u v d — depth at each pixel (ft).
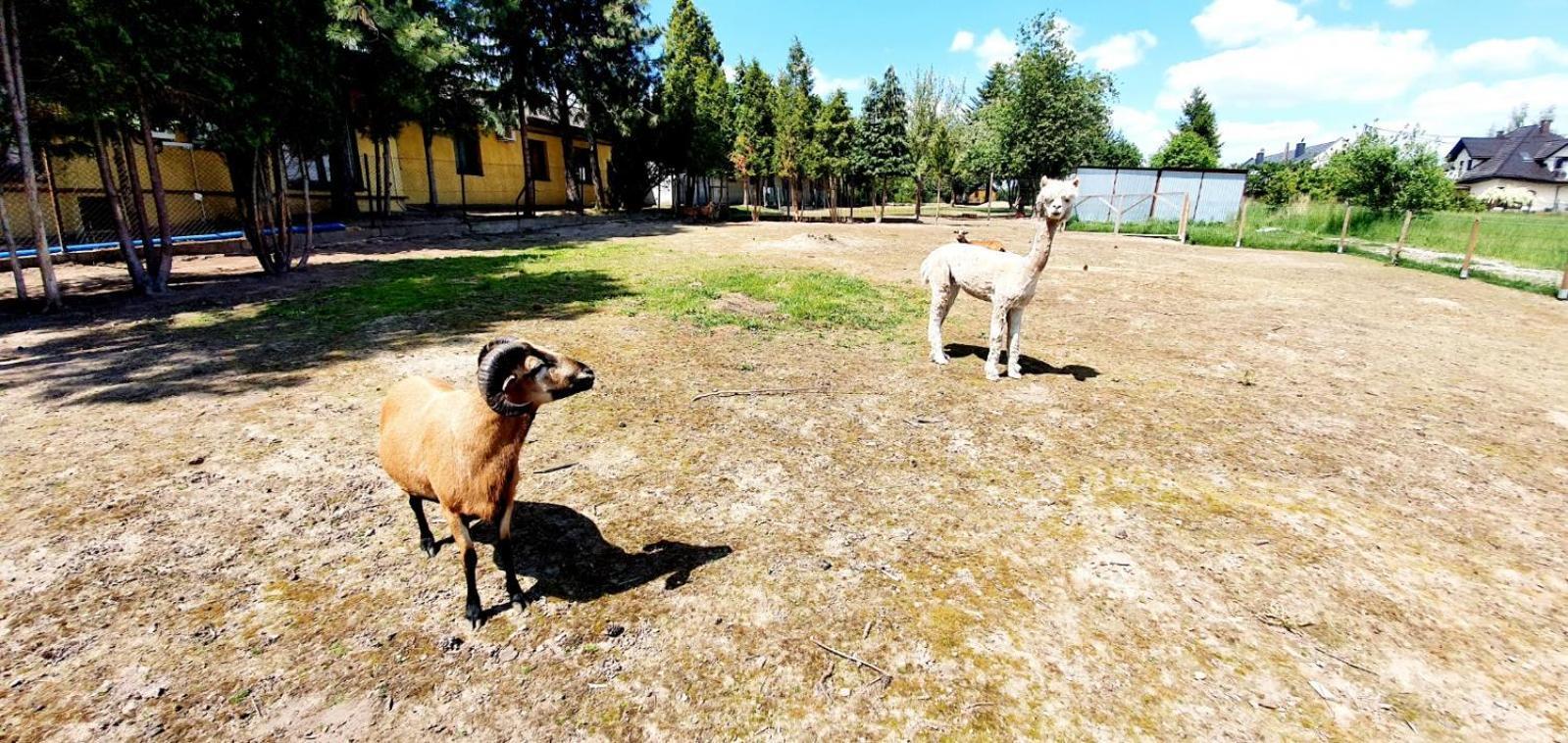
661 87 91.15
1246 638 9.82
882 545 11.91
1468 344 28.73
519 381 8.48
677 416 17.65
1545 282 48.19
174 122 33.17
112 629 9.19
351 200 62.39
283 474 13.67
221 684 8.32
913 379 21.42
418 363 21.02
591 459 15.05
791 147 101.14
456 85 62.13
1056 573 11.22
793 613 10.02
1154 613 10.30
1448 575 11.58
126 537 11.34
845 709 8.25
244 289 33.32
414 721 7.88
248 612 9.66
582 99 81.20
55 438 15.12
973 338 27.07
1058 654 9.34
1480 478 15.44
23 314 27.63
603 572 10.89
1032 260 19.66
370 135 57.67
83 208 45.57
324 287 33.91
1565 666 9.48
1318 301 38.14
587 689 8.44
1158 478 14.96
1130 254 62.23
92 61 26.20
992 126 125.18
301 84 34.94
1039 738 7.92
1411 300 39.55
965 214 143.43
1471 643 9.89
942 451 16.05
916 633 9.64
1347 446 17.13
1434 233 69.77
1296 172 120.98
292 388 18.61
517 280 36.73
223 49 30.42
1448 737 8.18
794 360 23.15
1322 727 8.25
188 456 14.37
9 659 8.58
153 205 49.39
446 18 60.34
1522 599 10.98
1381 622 10.27
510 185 92.02
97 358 21.31
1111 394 20.62
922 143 119.55
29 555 10.74
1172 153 148.46
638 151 93.97
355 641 9.16
